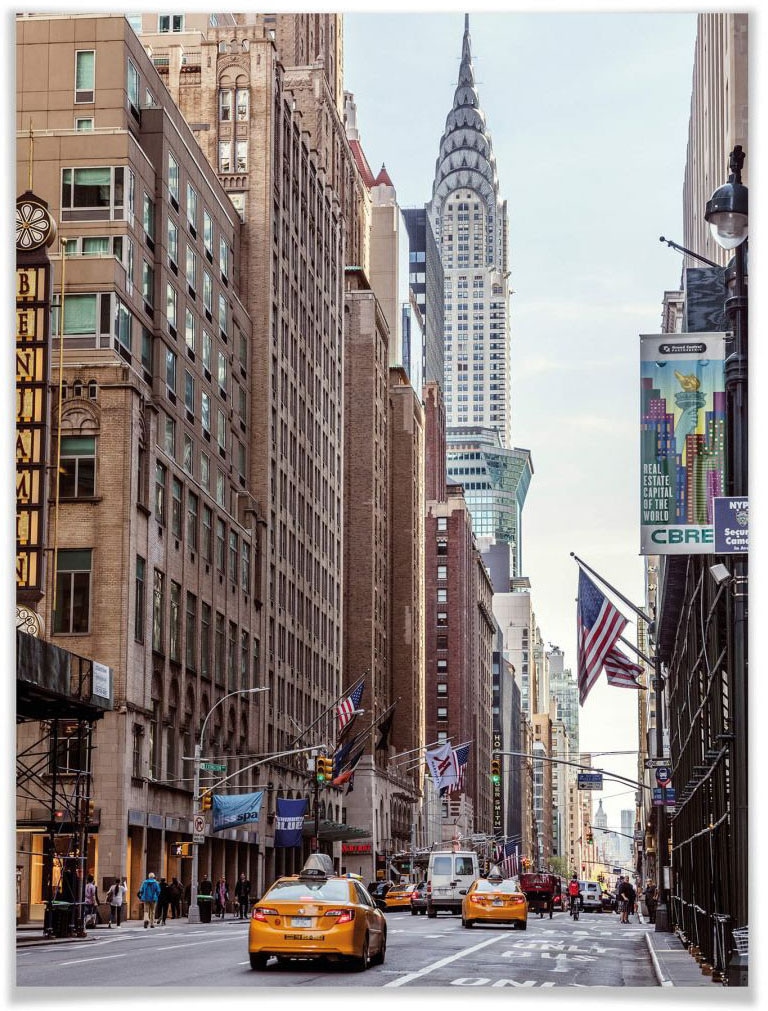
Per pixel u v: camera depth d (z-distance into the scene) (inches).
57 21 3061.0
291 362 4633.4
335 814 5300.2
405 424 7332.7
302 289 4864.7
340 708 3718.0
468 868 2967.5
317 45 6638.8
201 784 3233.3
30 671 1670.8
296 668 4635.8
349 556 6210.6
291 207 4660.4
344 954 1125.1
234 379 3919.8
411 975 1127.6
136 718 2773.1
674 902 2293.3
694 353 1021.2
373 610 6181.1
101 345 2817.4
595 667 1851.6
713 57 3110.2
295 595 4655.5
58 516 2758.4
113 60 3043.8
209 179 3695.9
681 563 1995.6
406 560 7180.1
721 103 2918.3
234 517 3838.6
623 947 1727.4
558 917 3592.5
